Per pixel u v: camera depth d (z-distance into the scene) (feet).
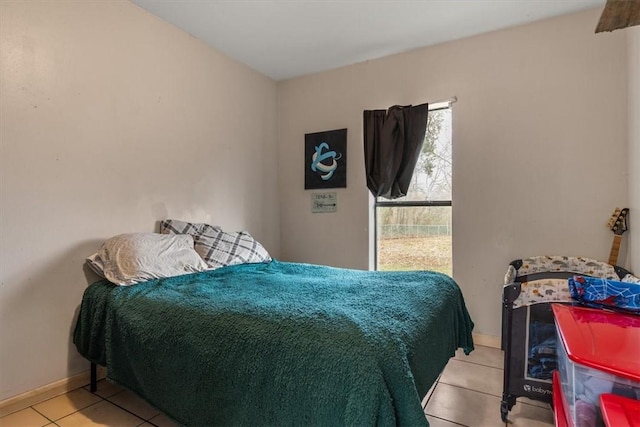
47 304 6.32
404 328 4.17
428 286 6.06
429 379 4.32
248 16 8.18
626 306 4.76
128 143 7.64
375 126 10.11
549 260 7.70
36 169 6.18
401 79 10.00
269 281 6.68
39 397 6.19
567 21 7.99
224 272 7.50
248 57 10.31
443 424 5.54
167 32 8.46
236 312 4.68
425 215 10.06
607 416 3.25
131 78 7.69
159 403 4.91
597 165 7.72
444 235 9.82
